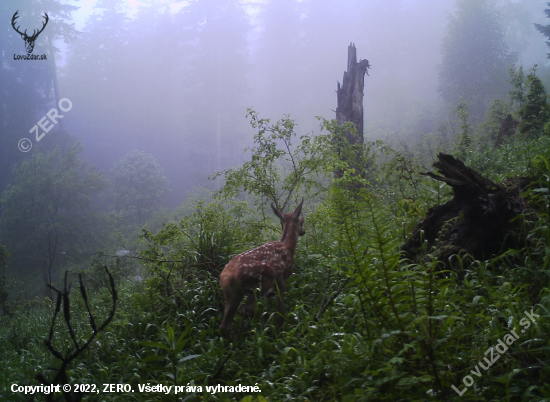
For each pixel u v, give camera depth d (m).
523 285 3.94
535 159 5.90
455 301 4.06
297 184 8.62
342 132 9.76
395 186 9.59
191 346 4.75
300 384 3.61
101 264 11.04
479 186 5.37
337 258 5.62
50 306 9.02
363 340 3.55
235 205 8.54
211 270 6.36
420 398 2.90
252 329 4.93
